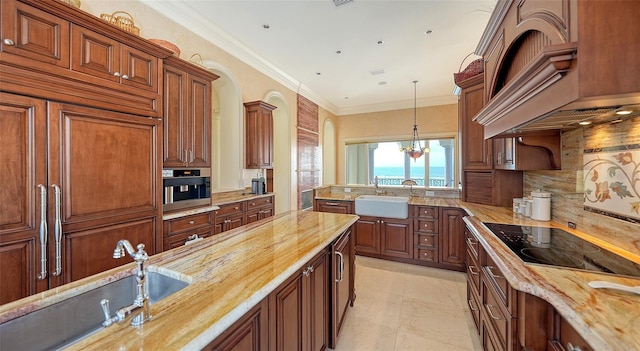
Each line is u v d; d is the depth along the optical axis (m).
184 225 2.35
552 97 0.93
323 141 6.14
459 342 1.92
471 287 2.22
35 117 1.38
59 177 1.47
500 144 2.62
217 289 0.93
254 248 1.40
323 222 2.08
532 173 2.56
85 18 1.56
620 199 1.39
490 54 1.74
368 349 1.85
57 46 1.46
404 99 6.04
